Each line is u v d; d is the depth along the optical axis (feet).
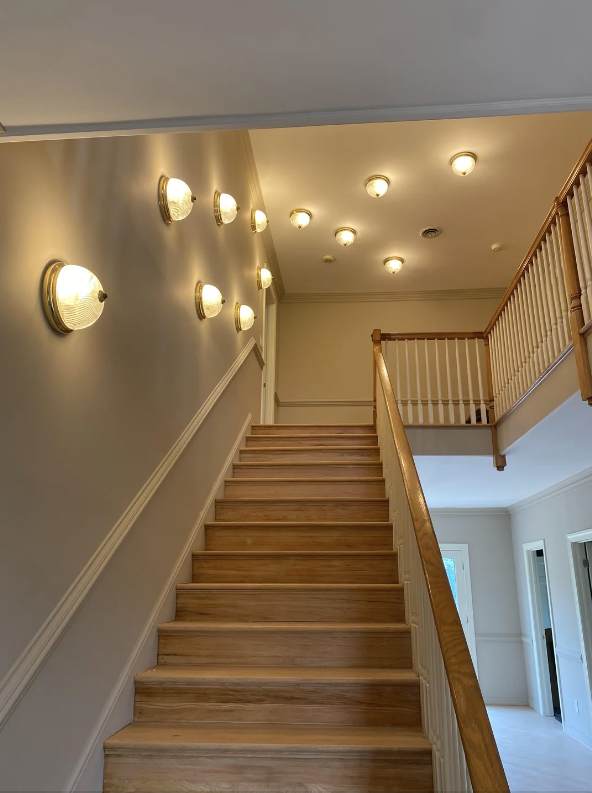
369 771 6.18
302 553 9.86
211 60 3.60
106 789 6.21
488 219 21.75
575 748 19.36
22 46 3.44
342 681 7.16
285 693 7.19
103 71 3.65
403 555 8.80
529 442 14.99
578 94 4.08
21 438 4.93
